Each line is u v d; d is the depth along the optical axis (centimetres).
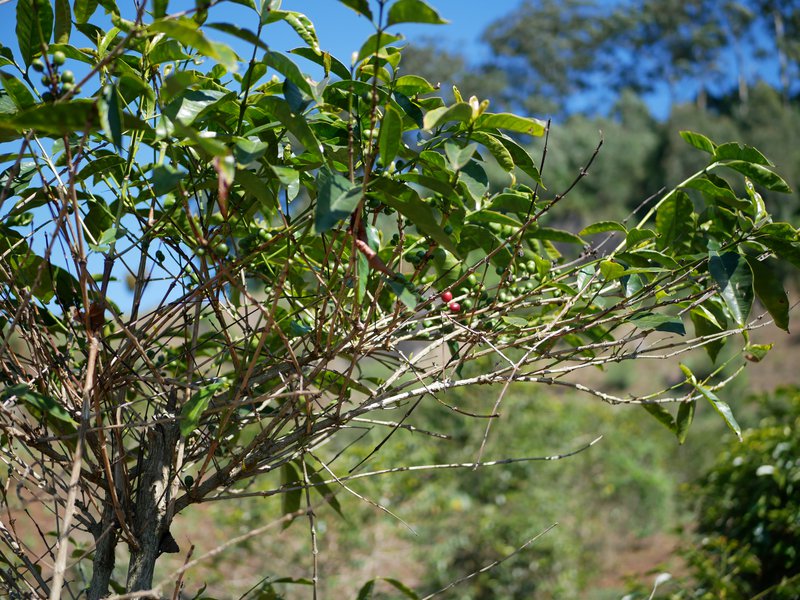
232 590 502
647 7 4397
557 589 708
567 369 168
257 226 183
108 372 152
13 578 153
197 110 141
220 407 149
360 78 158
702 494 468
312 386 191
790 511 382
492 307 168
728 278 164
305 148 156
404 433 759
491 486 757
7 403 136
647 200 185
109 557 155
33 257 168
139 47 152
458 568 717
